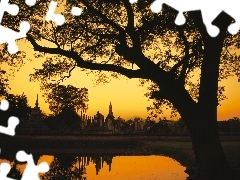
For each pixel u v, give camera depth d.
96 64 14.03
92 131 59.94
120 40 13.85
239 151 25.11
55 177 18.86
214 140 13.15
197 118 13.27
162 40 16.56
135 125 56.16
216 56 13.27
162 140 49.41
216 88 13.42
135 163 25.36
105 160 27.92
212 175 12.72
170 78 13.73
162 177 17.75
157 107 18.77
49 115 64.50
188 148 34.84
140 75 13.84
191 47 15.70
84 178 18.44
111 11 15.27
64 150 37.03
